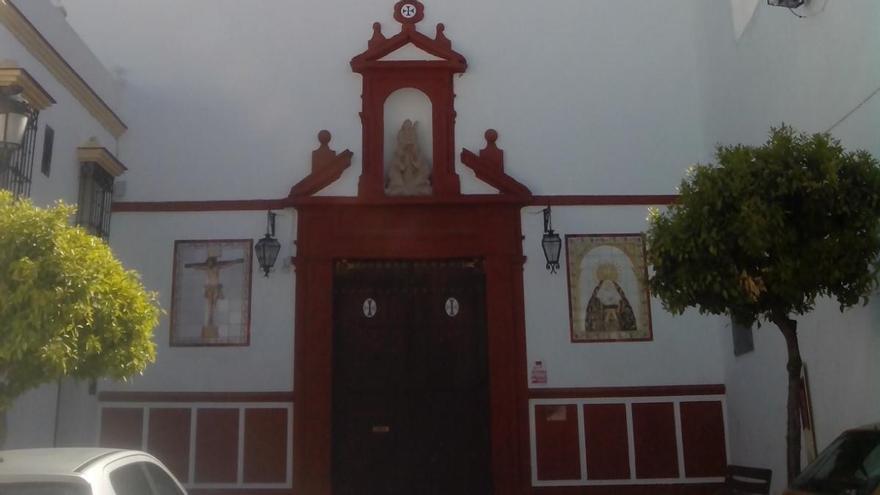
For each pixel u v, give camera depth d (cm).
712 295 891
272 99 1397
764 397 1209
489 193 1368
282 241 1352
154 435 1284
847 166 863
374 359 1350
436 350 1356
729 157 895
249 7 1428
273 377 1306
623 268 1363
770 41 1180
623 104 1421
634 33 1449
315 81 1402
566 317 1341
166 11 1424
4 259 657
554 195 1378
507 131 1402
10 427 1023
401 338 1356
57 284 662
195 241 1348
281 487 1273
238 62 1409
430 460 1327
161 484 590
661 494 1299
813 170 858
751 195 855
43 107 1047
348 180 1364
